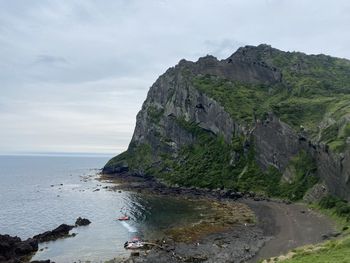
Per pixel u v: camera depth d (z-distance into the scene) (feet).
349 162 306.96
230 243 239.91
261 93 618.85
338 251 172.55
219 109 568.00
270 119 464.65
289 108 468.75
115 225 305.73
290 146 426.51
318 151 375.86
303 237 239.71
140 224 305.94
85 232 283.38
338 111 402.31
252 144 483.51
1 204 433.89
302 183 384.06
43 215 362.74
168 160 622.95
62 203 429.38
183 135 630.74
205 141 583.58
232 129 529.45
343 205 292.40
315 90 539.29
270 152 448.65
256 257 208.23
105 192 500.33
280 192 400.67
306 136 407.85
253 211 339.98
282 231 261.24
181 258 212.84
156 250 231.09
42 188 588.50
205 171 520.42
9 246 223.30
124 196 460.14
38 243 253.03
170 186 528.63
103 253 229.25
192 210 357.61
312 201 350.23
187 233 270.87
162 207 378.32
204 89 620.49
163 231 279.49
